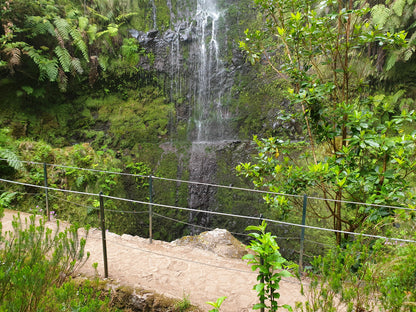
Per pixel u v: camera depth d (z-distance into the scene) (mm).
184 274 3643
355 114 3871
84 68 10477
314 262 2312
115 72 11242
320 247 7125
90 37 10109
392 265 2199
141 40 11930
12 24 8164
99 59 10539
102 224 3428
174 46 12281
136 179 10039
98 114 10977
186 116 12367
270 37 5090
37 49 9242
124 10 11930
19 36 8820
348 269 2266
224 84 12219
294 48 4703
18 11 8531
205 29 12523
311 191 7695
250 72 11820
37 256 2217
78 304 1782
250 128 11578
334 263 2301
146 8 12383
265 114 11328
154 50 12086
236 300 3145
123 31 11812
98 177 8414
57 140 9664
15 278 1775
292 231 7949
